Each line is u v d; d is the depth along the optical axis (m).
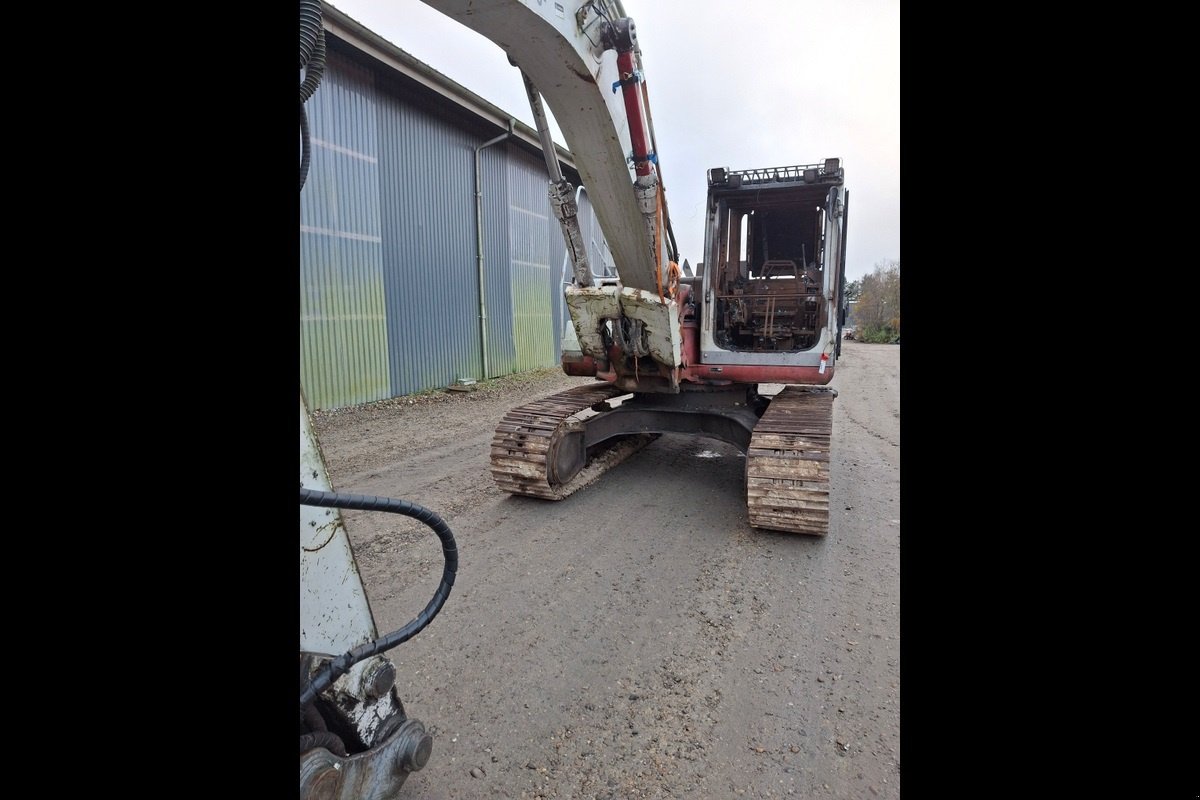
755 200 5.65
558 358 15.78
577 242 4.41
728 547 3.93
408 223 10.54
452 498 4.95
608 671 2.59
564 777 2.03
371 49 9.01
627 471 5.79
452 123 11.48
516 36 2.97
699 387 5.38
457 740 2.19
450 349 11.72
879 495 5.10
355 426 8.11
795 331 5.64
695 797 1.95
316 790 1.44
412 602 3.18
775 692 2.46
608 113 3.50
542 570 3.57
